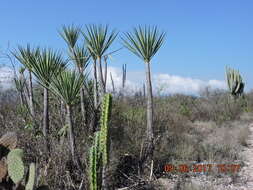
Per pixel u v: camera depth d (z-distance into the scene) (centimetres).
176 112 974
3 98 595
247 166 566
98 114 491
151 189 428
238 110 1225
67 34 504
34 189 246
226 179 486
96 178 293
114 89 646
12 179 230
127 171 455
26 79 509
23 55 425
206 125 957
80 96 492
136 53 493
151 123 494
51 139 396
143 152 476
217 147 652
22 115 489
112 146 457
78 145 407
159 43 489
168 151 589
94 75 502
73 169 382
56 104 507
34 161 374
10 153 234
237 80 1330
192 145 653
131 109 632
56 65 403
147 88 494
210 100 1359
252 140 793
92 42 454
